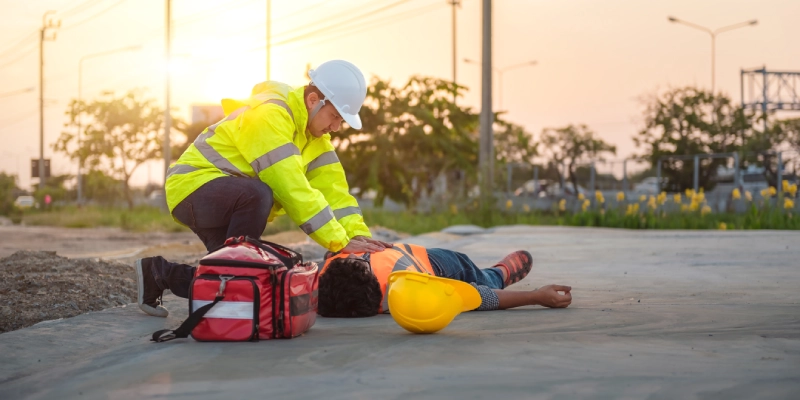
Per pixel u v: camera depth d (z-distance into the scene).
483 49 20.84
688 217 17.16
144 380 2.58
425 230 18.34
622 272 6.59
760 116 36.41
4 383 2.77
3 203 45.06
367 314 4.02
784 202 16.97
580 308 4.26
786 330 3.41
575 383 2.44
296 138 4.22
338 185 4.46
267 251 3.49
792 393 2.30
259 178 4.05
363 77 4.30
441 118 29.50
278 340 3.29
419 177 30.67
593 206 25.88
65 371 2.81
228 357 2.92
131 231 24.55
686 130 36.62
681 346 3.03
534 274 6.48
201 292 3.28
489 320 3.83
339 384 2.48
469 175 26.81
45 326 3.80
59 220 32.59
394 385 2.46
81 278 5.22
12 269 5.50
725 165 27.02
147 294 4.10
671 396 2.28
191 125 44.72
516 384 2.44
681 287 5.39
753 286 5.38
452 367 2.69
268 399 2.32
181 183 4.09
